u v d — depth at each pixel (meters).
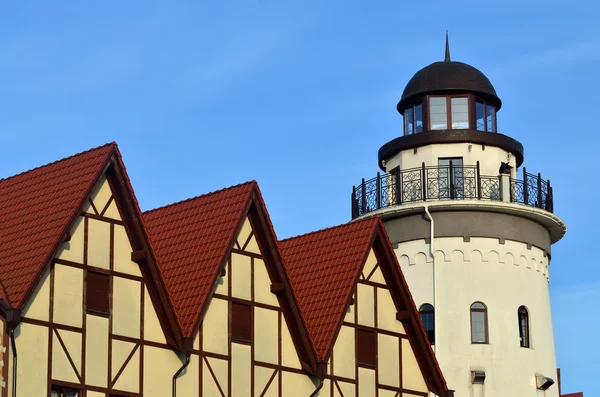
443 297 97.19
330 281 84.94
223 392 76.44
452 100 101.38
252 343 78.50
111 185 74.12
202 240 79.12
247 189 80.19
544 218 100.00
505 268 98.00
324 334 81.88
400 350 86.69
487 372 95.94
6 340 67.75
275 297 80.44
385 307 86.62
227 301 77.81
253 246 80.00
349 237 87.25
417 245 98.62
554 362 100.00
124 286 73.50
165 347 74.50
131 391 72.56
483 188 98.62
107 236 73.44
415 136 100.25
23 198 76.19
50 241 70.56
